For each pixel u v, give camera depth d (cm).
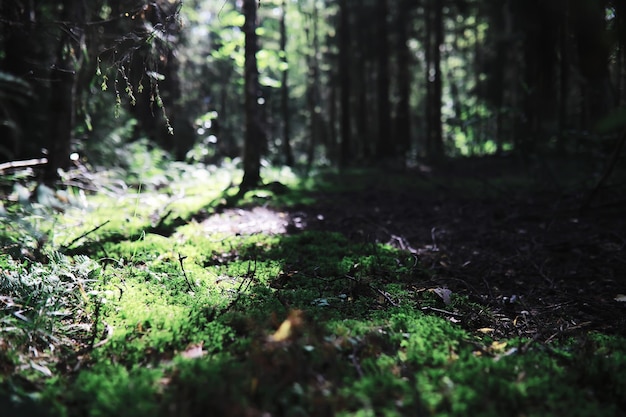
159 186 1012
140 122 1297
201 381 237
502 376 252
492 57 1977
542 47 437
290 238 573
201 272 434
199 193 916
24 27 601
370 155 2355
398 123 2380
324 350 266
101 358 275
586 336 322
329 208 857
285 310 339
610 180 855
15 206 536
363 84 2511
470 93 2188
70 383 251
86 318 333
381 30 2186
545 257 560
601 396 243
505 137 1374
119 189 820
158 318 317
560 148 1143
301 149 3072
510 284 472
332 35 2594
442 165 1664
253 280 422
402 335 299
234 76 1709
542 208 842
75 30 638
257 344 274
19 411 206
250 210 791
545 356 280
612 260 544
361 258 493
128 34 491
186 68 1464
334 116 2800
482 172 1411
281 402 221
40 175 762
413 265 489
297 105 2950
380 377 239
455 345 290
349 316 341
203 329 311
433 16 2464
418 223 765
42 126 1024
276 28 2277
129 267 432
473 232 694
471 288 444
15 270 378
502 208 863
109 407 218
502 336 335
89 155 933
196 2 1395
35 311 317
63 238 515
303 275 438
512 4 373
